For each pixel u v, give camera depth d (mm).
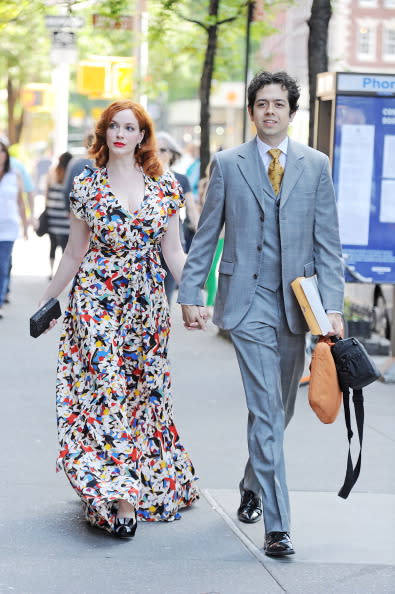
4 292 19484
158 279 8289
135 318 8195
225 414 12141
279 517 7652
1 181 19000
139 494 7965
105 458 7984
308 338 15445
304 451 10555
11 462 9961
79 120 62812
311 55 16719
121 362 8133
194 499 8727
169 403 8469
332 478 9648
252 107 7875
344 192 14516
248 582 7168
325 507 8836
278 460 7695
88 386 8102
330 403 7590
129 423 8344
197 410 12328
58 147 40406
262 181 7859
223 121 65875
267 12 22328
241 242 7879
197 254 8062
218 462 10070
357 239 14555
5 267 19266
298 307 7875
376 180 14500
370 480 9633
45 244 37406
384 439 11133
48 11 20719
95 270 8125
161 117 57781
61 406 8141
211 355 16234
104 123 8156
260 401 7770
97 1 21203
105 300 8117
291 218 7832
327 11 16688
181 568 7395
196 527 8250
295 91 7844
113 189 8125
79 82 27734
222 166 7945
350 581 7230
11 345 16609
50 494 9016
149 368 8273
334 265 7918
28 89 41906
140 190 8195
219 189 7941
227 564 7492
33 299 22281
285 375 8062
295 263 7852
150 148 8250
